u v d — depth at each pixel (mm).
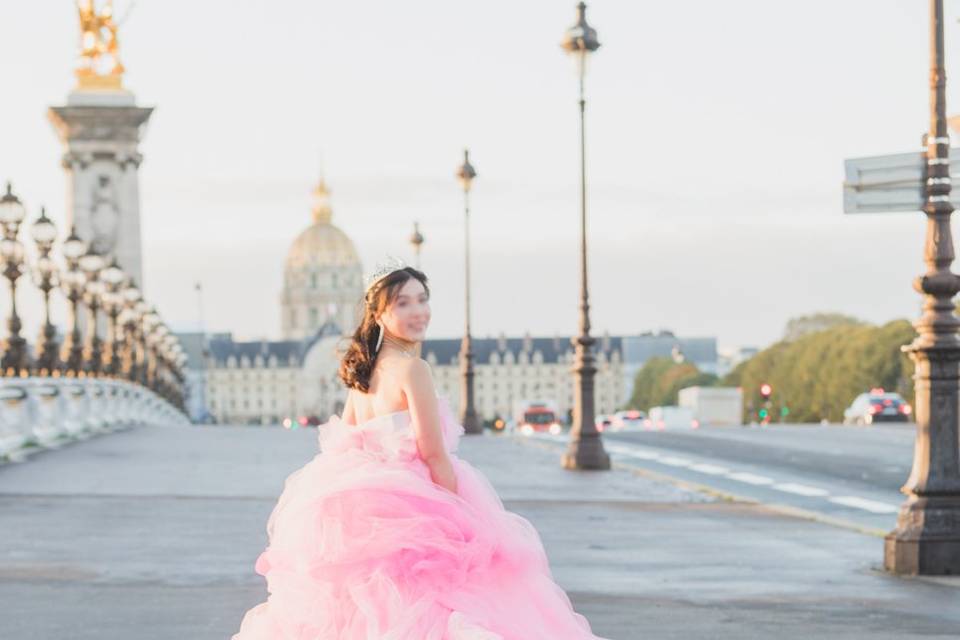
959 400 16109
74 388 45281
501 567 7051
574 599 14078
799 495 28141
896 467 35031
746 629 12281
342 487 6934
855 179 16250
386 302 7273
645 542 19266
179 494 25766
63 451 37125
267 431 52750
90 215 113250
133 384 68375
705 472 34719
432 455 7082
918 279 15922
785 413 153875
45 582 15008
